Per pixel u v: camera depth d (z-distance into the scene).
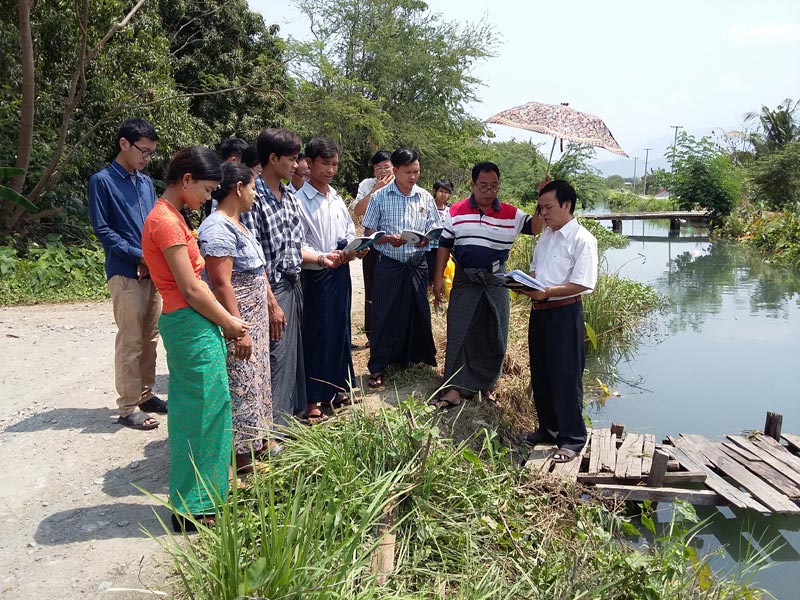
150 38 11.68
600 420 5.70
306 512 2.52
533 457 4.27
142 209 4.24
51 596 2.63
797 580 3.59
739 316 9.92
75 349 6.13
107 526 3.14
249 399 3.36
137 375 4.26
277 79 16.98
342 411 4.46
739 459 4.55
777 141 34.19
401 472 3.21
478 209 4.64
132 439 4.11
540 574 3.00
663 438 5.26
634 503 4.14
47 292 8.63
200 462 3.00
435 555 3.06
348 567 2.52
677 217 23.91
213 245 3.13
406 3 24.44
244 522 2.62
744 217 22.66
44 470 3.70
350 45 24.27
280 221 3.79
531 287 3.96
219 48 15.47
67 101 9.88
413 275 4.96
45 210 10.30
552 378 4.29
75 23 10.13
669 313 10.15
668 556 3.19
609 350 8.03
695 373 7.05
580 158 21.03
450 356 4.75
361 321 7.20
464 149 27.80
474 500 3.40
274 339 3.77
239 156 4.59
